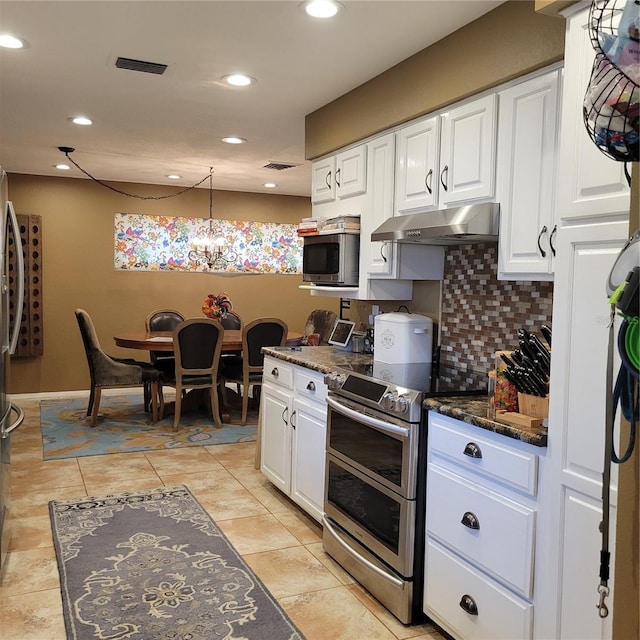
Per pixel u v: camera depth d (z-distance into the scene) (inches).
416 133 114.8
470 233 93.6
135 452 179.9
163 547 115.9
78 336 267.0
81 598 96.7
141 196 275.6
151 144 193.9
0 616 91.0
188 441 193.0
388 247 124.7
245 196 297.6
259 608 95.0
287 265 309.4
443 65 105.6
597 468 63.1
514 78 91.4
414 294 139.0
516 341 109.7
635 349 43.9
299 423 130.3
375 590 98.5
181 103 148.6
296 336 238.7
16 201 253.4
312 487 124.2
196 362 206.4
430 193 110.7
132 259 275.9
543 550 70.6
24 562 108.7
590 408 64.0
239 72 125.6
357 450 105.0
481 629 79.7
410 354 123.6
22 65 123.3
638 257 44.0
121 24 103.3
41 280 257.9
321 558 113.1
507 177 92.4
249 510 136.0
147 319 256.7
